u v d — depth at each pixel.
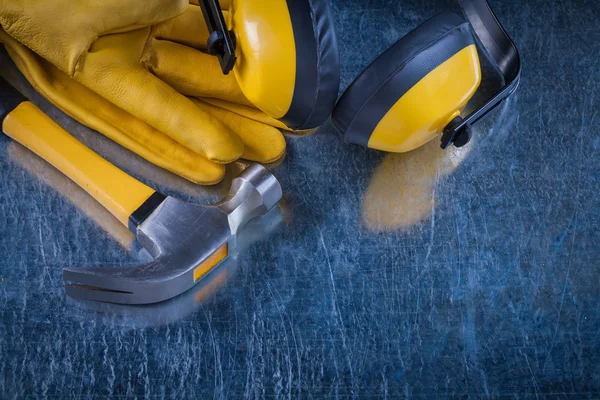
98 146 1.16
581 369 1.01
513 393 0.99
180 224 1.01
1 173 1.13
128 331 1.01
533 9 1.33
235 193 1.04
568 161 1.18
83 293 1.01
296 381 0.99
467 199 1.14
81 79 1.09
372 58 1.28
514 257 1.09
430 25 0.97
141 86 1.08
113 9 1.04
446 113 1.01
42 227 1.09
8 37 1.15
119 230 1.09
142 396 0.97
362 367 1.00
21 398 0.96
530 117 1.22
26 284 1.04
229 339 1.01
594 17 1.33
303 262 1.07
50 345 1.00
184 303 1.03
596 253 1.10
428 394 0.98
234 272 1.06
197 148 1.08
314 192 1.14
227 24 0.99
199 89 1.14
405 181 1.15
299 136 1.18
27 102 1.12
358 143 1.08
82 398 0.96
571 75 1.27
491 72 1.25
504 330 1.03
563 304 1.06
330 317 1.03
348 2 1.34
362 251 1.09
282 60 0.91
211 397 0.97
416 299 1.05
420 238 1.10
